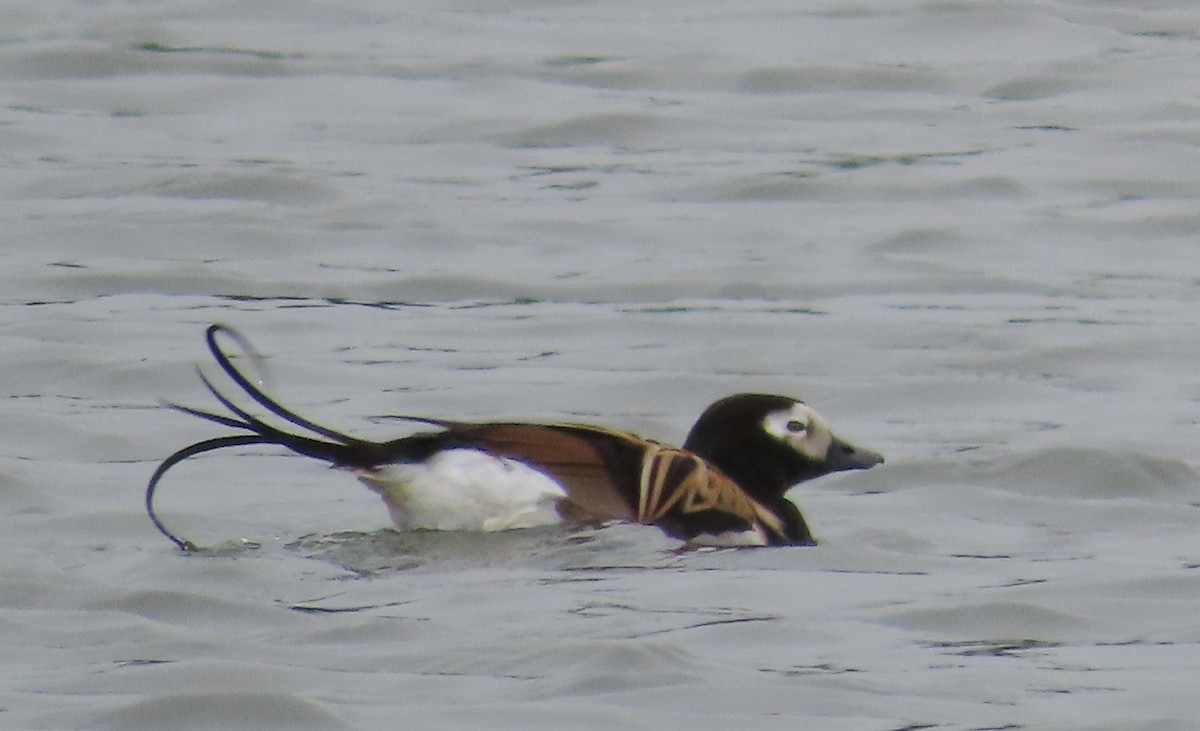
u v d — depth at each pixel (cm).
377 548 986
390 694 784
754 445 1077
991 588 939
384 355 1461
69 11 2650
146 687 789
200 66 2405
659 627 868
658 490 1015
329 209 1870
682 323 1545
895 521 1072
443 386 1384
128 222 1812
